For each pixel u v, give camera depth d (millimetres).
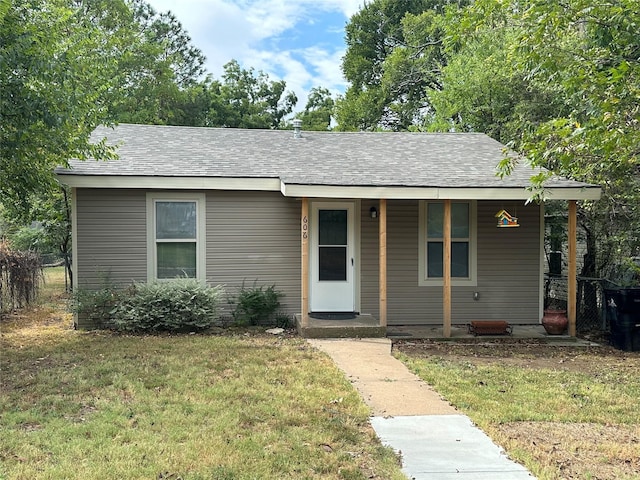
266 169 9836
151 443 4258
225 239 9930
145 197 9641
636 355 8188
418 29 26859
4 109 6602
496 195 8773
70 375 6242
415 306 10406
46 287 15891
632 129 6344
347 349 7910
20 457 3996
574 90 7086
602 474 3887
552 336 9297
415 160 10594
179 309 9062
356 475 3801
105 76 10383
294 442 4348
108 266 9594
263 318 9922
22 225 14367
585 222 10992
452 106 18453
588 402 5625
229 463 3932
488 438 4547
